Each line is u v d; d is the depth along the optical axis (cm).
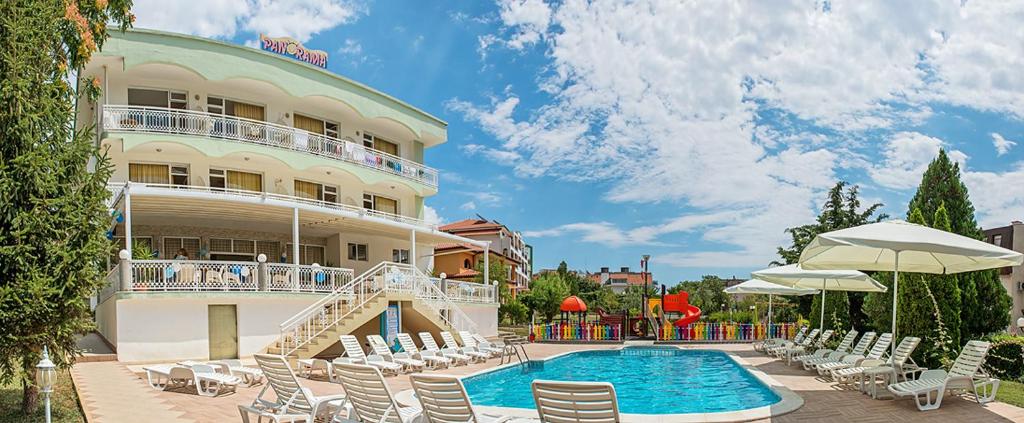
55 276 902
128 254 1788
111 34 2177
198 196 1984
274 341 1989
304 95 2611
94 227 962
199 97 2458
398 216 3081
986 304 1598
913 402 1111
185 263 1877
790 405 1091
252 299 1961
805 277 1700
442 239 2969
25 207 902
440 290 2505
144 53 2216
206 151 2309
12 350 910
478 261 4869
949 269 1273
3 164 876
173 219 2397
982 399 1082
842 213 3350
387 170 2984
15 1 924
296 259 2147
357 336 2250
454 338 2378
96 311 2453
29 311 870
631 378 1803
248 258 2620
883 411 1043
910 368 1288
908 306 1443
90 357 1727
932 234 1080
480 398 1443
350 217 2414
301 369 1666
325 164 2639
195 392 1271
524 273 8750
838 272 1691
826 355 1689
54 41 1041
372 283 2248
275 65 2525
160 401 1159
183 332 1836
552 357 2256
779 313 3872
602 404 655
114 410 1062
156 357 1789
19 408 1045
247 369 1398
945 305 1410
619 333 2969
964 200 1892
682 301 3419
